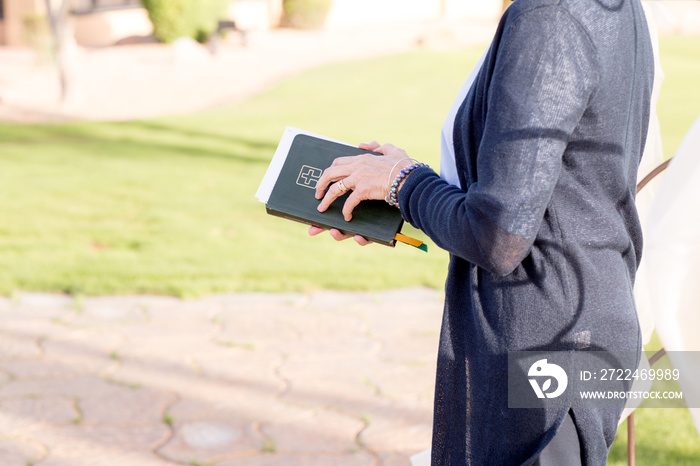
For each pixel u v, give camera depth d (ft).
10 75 54.19
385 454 9.86
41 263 17.63
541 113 3.72
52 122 41.14
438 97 46.47
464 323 4.46
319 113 42.68
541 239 4.13
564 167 4.07
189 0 63.46
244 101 47.32
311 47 65.41
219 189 25.79
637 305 5.95
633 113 4.24
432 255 18.61
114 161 30.35
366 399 11.42
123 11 68.28
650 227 5.12
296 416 10.90
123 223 21.43
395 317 14.76
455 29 71.00
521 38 3.78
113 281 16.47
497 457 4.33
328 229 5.30
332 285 16.43
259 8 73.67
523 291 4.17
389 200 4.63
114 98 48.32
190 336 13.87
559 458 4.26
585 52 3.77
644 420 10.23
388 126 38.75
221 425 10.63
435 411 4.60
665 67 47.98
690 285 4.98
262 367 12.57
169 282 16.49
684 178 4.96
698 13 59.93
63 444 10.05
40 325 14.29
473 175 4.29
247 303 15.52
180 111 45.50
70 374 12.23
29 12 65.05
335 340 13.70
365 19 78.64
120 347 13.34
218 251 18.85
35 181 26.50
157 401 11.34
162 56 60.39
